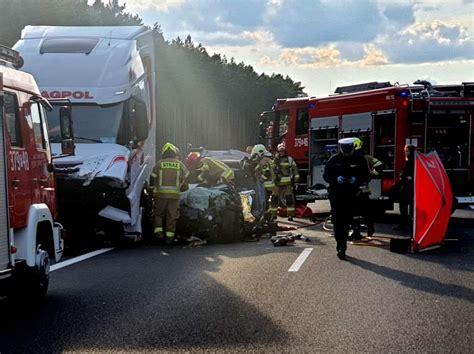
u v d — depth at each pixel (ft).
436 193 39.34
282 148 61.21
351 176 37.17
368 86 66.44
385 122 59.26
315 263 35.81
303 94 75.87
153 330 22.31
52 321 23.70
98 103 44.27
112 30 49.44
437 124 57.16
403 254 38.88
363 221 46.42
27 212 25.18
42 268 26.55
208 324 23.04
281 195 61.11
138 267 35.47
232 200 46.85
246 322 23.29
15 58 26.45
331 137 65.67
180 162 45.42
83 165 41.14
